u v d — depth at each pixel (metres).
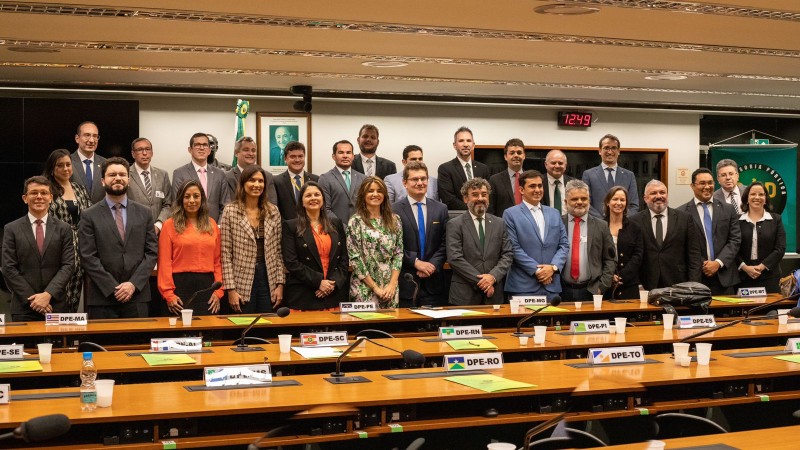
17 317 7.14
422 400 4.12
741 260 9.16
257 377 4.48
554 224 8.04
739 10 7.01
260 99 10.93
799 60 9.26
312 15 7.03
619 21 7.36
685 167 13.02
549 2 6.66
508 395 4.29
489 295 7.70
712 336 6.15
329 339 5.66
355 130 11.42
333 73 9.79
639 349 5.18
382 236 7.58
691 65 9.55
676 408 4.70
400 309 7.25
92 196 8.81
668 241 8.39
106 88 10.13
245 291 7.51
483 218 7.91
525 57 8.98
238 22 7.24
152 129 10.59
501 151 12.08
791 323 7.02
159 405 3.91
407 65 9.34
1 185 9.89
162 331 6.21
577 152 12.51
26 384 4.79
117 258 7.26
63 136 10.10
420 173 8.07
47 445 3.75
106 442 3.75
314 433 4.02
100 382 3.88
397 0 6.56
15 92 9.95
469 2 6.64
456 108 11.88
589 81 10.60
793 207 13.23
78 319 6.50
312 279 7.41
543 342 5.81
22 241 7.16
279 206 8.78
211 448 3.93
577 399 4.52
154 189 9.08
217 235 7.46
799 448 3.32
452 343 5.73
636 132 12.75
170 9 6.78
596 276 8.01
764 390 4.91
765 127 13.45
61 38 7.79
